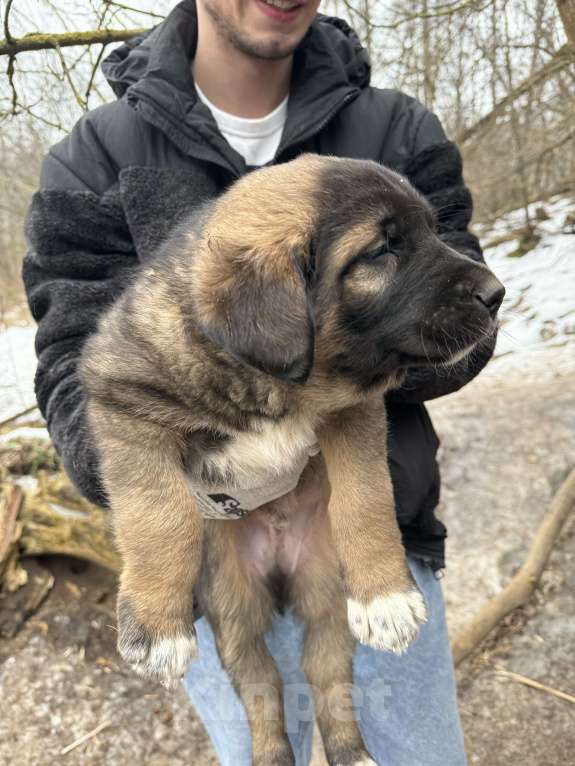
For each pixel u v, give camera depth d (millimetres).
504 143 2088
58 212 539
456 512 1160
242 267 417
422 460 521
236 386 442
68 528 1056
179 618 432
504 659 943
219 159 526
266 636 555
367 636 451
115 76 588
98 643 1017
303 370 400
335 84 541
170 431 445
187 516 438
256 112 570
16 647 1010
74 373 516
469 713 879
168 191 524
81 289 530
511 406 1334
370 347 448
